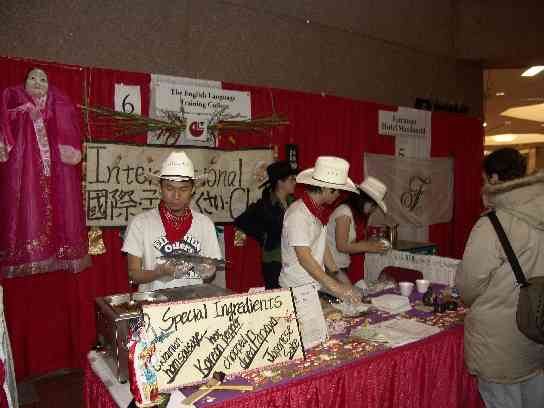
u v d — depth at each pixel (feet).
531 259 5.36
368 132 16.71
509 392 5.73
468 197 20.84
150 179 11.27
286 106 14.12
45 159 9.75
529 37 20.72
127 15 11.62
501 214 5.53
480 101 22.13
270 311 5.33
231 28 13.57
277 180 10.62
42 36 10.41
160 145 11.44
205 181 12.21
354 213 9.62
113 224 10.87
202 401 4.40
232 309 5.09
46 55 10.47
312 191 7.39
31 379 10.20
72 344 10.68
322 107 15.10
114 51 11.44
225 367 4.87
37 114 9.68
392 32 18.11
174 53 12.46
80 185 10.44
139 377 4.20
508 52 20.80
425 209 18.92
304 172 8.04
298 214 7.20
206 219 7.50
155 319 4.64
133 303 5.30
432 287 9.12
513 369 5.61
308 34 15.48
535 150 55.42
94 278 10.90
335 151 15.53
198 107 12.27
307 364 5.32
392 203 17.61
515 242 5.37
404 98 18.84
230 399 4.45
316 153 14.97
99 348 5.57
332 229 9.23
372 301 7.68
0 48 9.90
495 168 5.75
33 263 9.62
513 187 5.48
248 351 5.06
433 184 19.22
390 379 5.76
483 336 5.70
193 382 4.64
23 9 10.16
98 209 10.68
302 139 14.58
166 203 7.00
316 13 15.61
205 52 13.05
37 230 9.62
